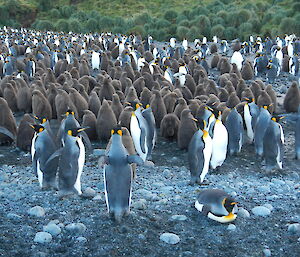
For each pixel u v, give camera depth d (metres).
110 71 18.77
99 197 7.10
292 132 12.48
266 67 20.58
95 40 35.88
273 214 6.66
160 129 12.06
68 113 9.20
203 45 31.28
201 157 8.06
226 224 6.25
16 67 22.23
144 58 23.92
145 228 5.98
